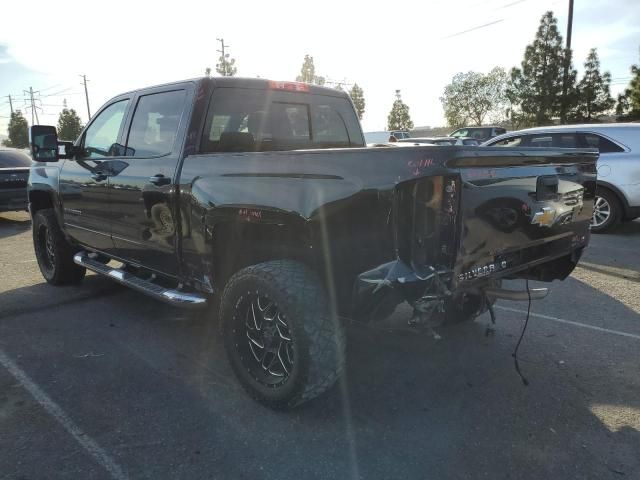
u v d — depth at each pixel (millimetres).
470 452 2764
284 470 2623
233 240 3564
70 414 3121
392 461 2693
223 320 3279
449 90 52219
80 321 4691
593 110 30031
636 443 2834
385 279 2582
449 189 2574
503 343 4184
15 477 2555
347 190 2715
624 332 4406
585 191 3666
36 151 4859
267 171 3072
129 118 4371
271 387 3090
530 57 29797
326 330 2867
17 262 7051
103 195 4496
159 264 4031
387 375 3643
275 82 4355
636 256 7117
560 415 3119
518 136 9352
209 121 3822
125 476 2570
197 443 2842
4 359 3877
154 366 3777
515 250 3055
